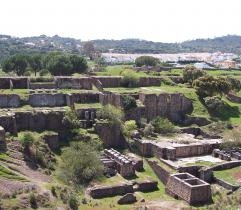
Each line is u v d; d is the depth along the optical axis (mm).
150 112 121500
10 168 76688
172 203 77375
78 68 156625
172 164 91250
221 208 74062
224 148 101750
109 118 103625
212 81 133500
